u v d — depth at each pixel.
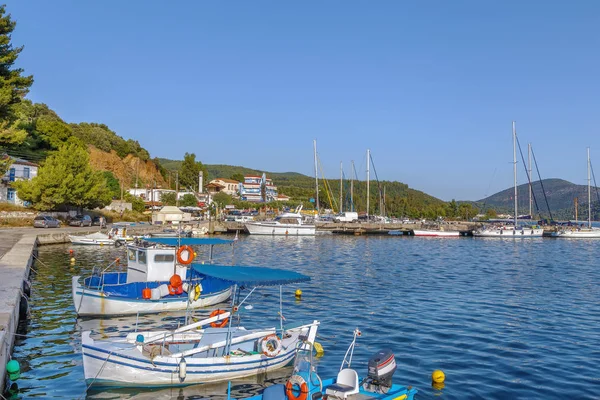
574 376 16.62
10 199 67.69
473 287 34.75
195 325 17.22
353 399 12.74
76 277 24.98
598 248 73.56
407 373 16.61
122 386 14.95
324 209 146.00
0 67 51.16
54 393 14.41
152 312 24.14
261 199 162.75
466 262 51.97
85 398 14.20
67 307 24.89
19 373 15.36
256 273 17.81
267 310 25.80
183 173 158.12
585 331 22.50
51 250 48.22
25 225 63.12
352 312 25.72
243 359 15.97
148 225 74.56
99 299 23.09
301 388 12.39
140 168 137.50
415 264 48.97
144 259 25.98
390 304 27.95
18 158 73.12
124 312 23.52
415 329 22.34
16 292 20.70
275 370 16.73
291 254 57.00
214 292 26.09
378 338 20.83
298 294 29.73
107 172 101.69
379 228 97.19
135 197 103.31
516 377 16.45
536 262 53.19
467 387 15.48
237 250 60.56
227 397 14.05
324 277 38.66
